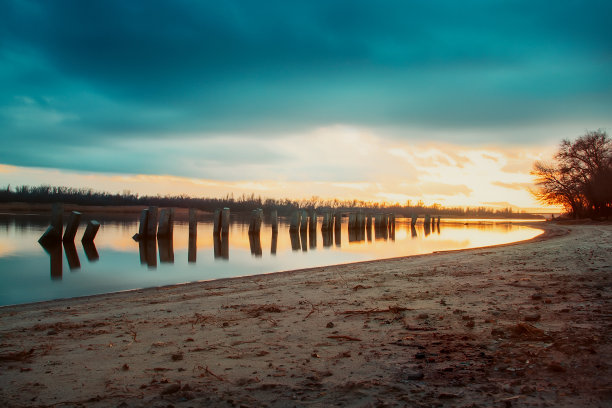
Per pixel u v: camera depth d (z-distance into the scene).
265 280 13.17
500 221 101.44
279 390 3.91
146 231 33.09
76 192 92.25
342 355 4.87
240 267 20.11
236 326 6.63
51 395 3.96
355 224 53.50
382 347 5.14
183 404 3.66
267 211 113.44
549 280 9.95
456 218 130.38
